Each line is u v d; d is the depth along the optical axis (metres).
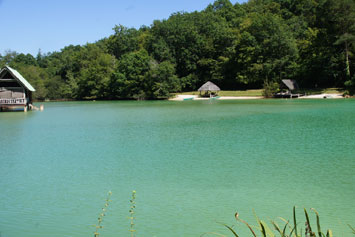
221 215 9.11
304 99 63.41
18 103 51.75
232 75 96.94
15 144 21.67
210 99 78.50
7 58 108.56
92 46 114.62
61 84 103.88
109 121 34.72
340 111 37.50
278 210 9.31
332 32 70.12
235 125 28.09
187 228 8.39
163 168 14.25
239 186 11.45
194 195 10.71
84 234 8.25
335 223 8.36
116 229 8.47
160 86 84.75
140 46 118.12
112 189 11.64
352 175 12.35
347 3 65.00
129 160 16.05
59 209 9.95
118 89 91.56
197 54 103.75
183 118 35.34
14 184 12.64
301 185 11.36
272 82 76.19
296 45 84.88
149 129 27.19
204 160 15.50
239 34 98.06
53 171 14.45
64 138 23.72
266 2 125.50
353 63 71.31
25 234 8.30
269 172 13.08
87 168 14.77
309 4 106.31
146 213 9.40
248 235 7.90
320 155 15.76
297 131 23.59
